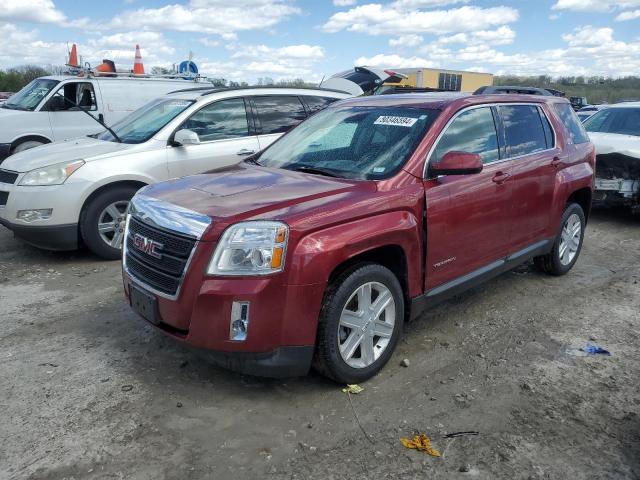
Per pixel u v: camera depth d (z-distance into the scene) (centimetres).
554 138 555
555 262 584
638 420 343
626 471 297
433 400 362
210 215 337
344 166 424
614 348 441
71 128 1105
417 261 399
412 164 402
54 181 610
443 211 412
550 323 486
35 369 395
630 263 668
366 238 355
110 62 1208
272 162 471
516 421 340
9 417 337
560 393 372
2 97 1939
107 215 639
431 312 508
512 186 480
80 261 646
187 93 751
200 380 382
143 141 667
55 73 1352
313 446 314
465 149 446
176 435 322
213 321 327
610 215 941
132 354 418
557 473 295
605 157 847
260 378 385
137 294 372
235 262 326
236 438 321
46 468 294
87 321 478
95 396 361
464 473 293
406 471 295
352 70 1429
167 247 349
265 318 327
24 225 609
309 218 338
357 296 367
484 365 410
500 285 579
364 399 362
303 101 787
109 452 307
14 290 551
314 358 359
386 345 389
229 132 720
